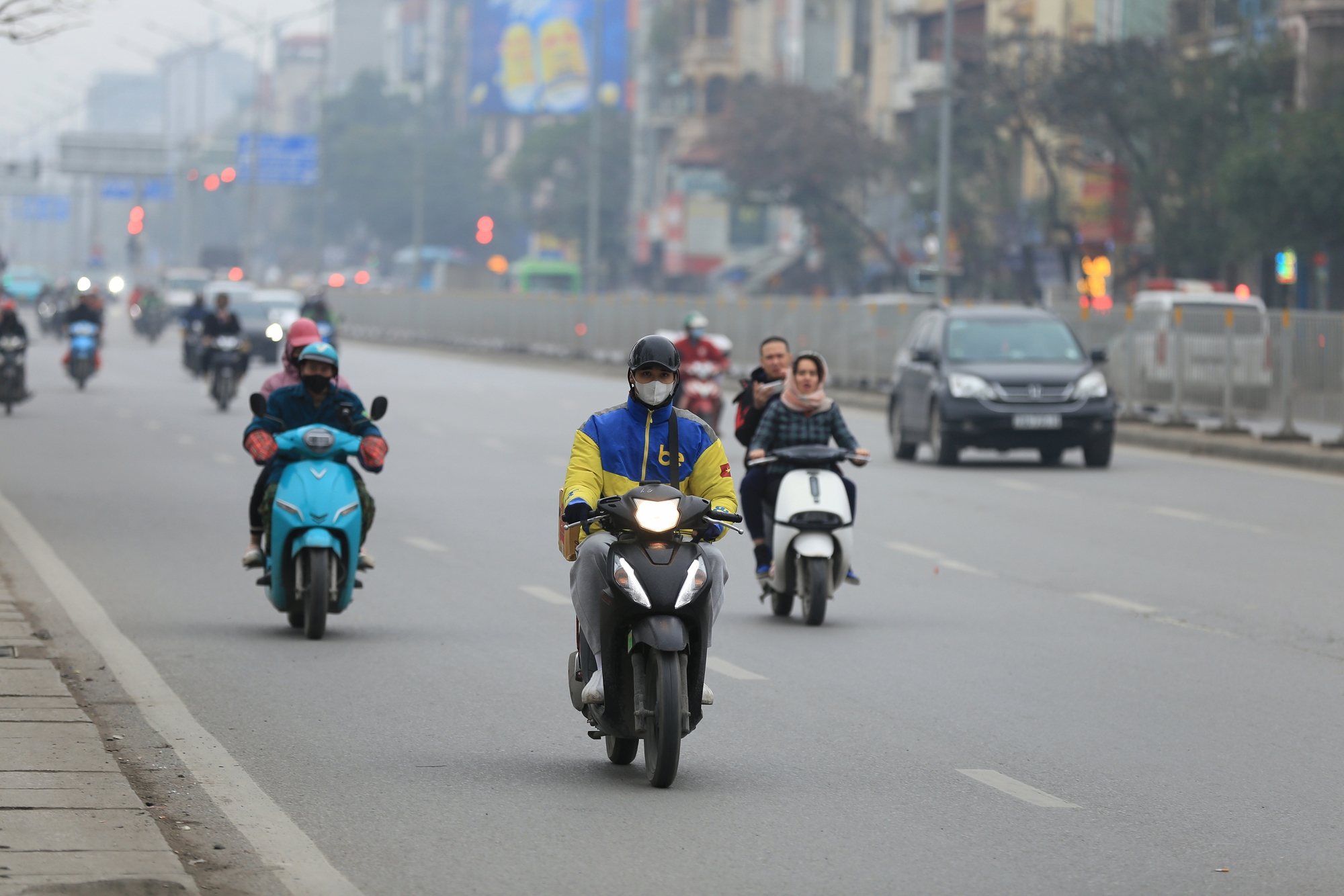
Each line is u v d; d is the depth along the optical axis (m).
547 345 160.88
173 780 21.39
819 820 20.12
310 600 31.09
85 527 45.97
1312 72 128.00
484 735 24.34
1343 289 126.50
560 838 19.22
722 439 78.00
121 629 32.06
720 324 131.00
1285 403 74.06
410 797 20.89
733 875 17.91
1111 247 154.62
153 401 95.56
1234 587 38.91
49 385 107.94
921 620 34.66
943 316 71.69
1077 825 20.02
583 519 21.25
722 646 31.67
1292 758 23.55
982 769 22.70
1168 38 149.38
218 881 17.36
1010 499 56.19
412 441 74.50
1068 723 25.52
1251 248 125.50
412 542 44.94
